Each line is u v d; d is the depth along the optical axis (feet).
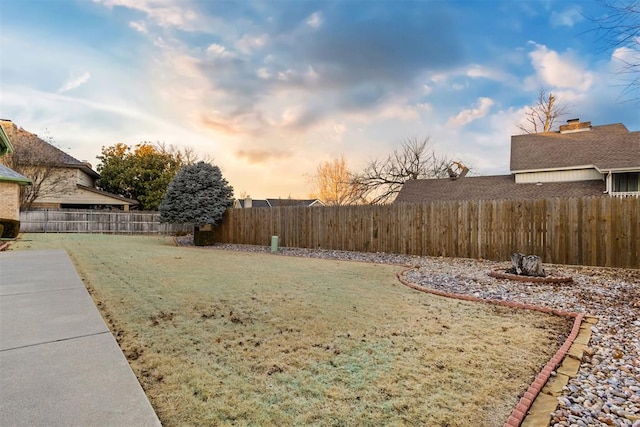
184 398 7.38
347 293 17.76
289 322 12.76
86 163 79.41
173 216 48.34
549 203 27.94
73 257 29.17
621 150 47.98
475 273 24.02
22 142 65.21
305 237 43.14
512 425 6.61
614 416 7.00
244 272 24.18
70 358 9.02
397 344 10.69
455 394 7.74
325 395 7.61
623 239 25.04
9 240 43.16
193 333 11.42
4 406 6.63
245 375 8.51
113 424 6.18
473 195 52.80
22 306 13.96
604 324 12.78
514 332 11.98
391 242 36.37
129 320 12.66
